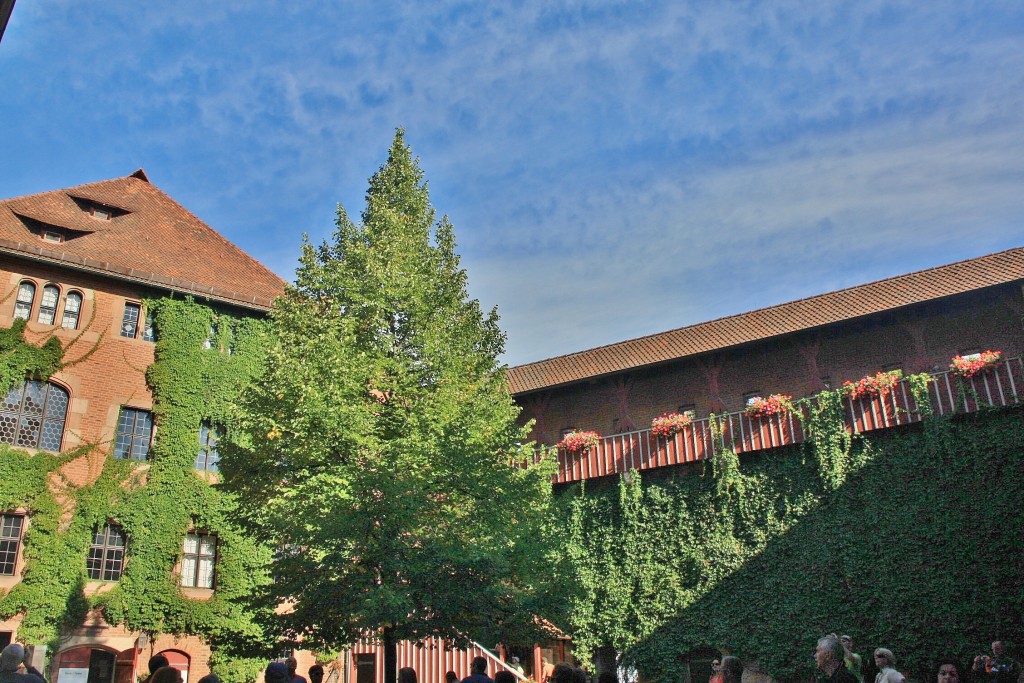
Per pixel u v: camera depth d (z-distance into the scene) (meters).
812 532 20.52
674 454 23.52
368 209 21.83
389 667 14.47
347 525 13.37
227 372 26.28
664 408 26.45
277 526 13.84
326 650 14.83
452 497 15.23
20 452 22.22
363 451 15.17
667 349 26.56
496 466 15.84
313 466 15.27
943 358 21.89
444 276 20.03
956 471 18.89
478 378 18.80
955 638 17.86
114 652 22.45
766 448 21.91
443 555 13.54
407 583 13.70
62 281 24.52
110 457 23.70
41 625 21.23
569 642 24.44
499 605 14.25
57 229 26.20
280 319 18.75
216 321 26.81
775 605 20.47
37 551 21.72
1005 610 17.44
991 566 17.86
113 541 23.36
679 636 21.75
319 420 15.18
